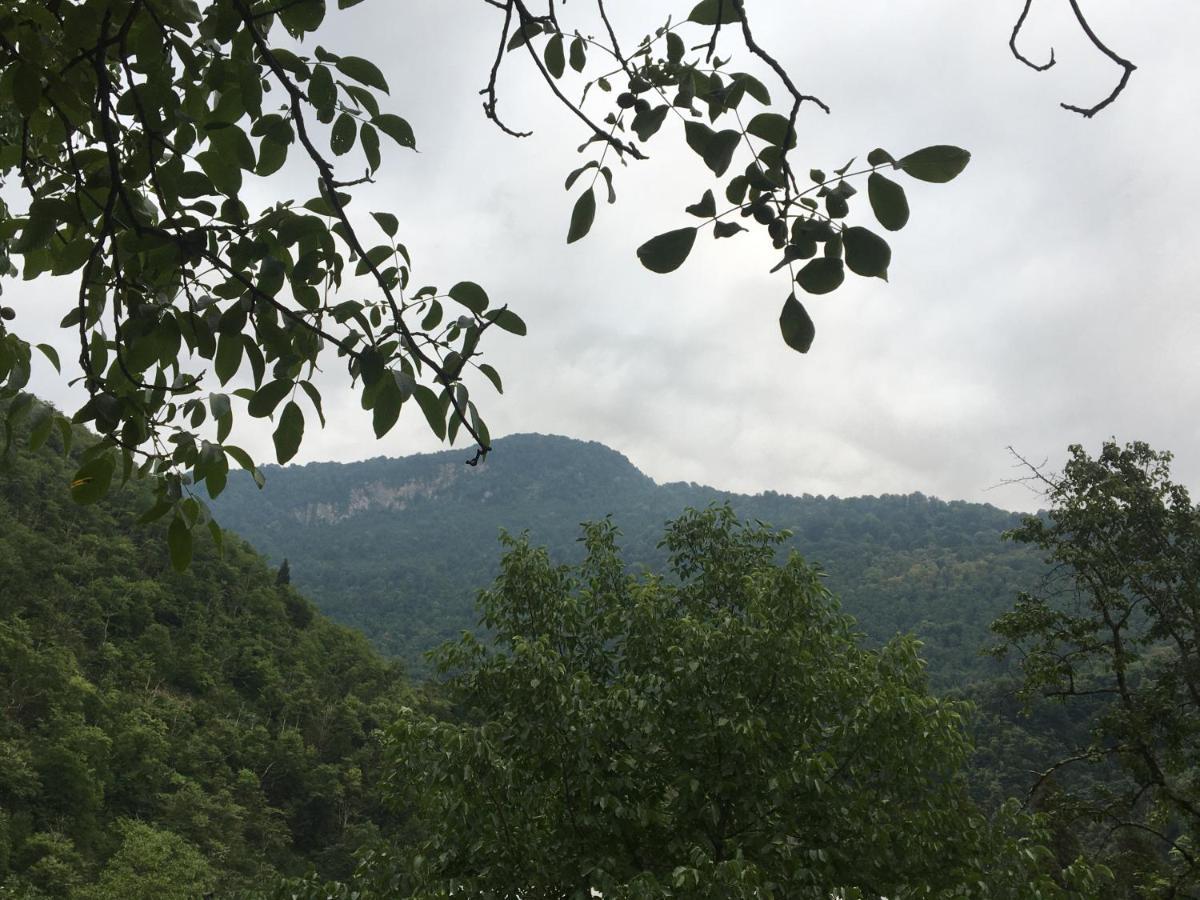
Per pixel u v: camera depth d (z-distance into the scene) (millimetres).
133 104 1493
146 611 71812
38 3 1471
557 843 8867
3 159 1739
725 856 8672
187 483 1639
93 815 48094
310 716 71062
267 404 1430
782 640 9250
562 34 1422
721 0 1132
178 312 1597
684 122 1081
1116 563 14727
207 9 1432
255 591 83812
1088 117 946
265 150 1483
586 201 1239
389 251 1552
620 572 12055
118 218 1573
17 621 60469
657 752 9297
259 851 54469
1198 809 14125
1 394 1590
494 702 9836
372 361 1405
